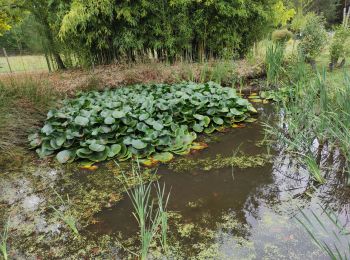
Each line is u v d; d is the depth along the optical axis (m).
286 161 3.30
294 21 10.18
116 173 3.11
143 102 4.28
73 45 6.66
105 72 6.23
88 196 2.74
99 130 3.53
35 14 6.66
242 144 3.74
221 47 7.40
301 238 2.10
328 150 3.42
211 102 4.35
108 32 6.27
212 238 2.13
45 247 2.12
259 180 2.94
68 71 6.77
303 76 5.27
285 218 2.34
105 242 2.15
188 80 6.04
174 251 2.03
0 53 9.28
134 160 3.34
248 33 7.66
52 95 4.84
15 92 4.49
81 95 5.13
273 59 6.06
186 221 2.34
